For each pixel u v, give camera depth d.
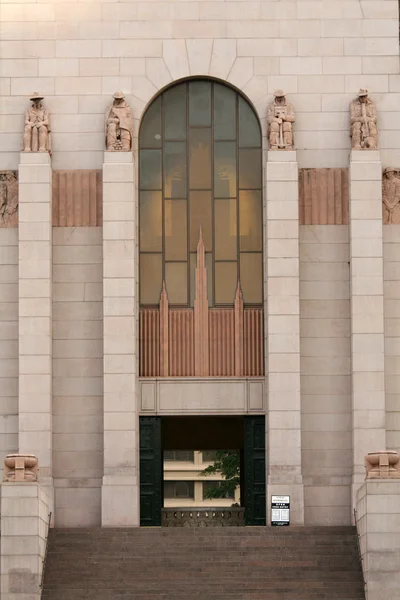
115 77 67.06
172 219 67.12
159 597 54.72
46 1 67.31
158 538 59.03
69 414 65.31
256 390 65.88
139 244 66.81
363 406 64.44
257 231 67.00
